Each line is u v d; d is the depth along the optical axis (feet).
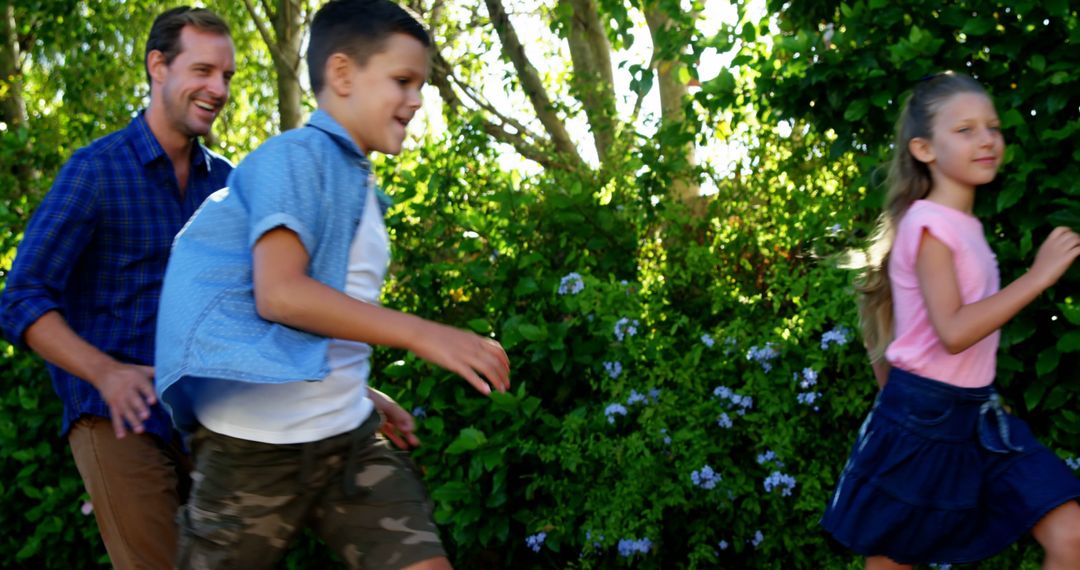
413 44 7.82
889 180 10.78
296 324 6.88
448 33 30.60
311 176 7.23
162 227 10.81
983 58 13.50
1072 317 11.78
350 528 7.83
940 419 9.86
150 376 9.45
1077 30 12.20
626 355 14.47
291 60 34.81
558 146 23.94
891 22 13.42
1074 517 9.45
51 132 23.44
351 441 7.80
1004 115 12.54
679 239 16.06
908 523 9.96
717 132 16.63
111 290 10.66
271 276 6.88
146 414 9.30
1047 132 12.29
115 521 10.36
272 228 6.95
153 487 10.39
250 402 7.51
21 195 19.52
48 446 16.71
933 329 9.94
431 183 16.12
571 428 14.23
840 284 13.57
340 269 7.34
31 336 9.79
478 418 15.19
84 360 9.55
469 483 14.58
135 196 10.69
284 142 7.38
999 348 12.37
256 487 7.59
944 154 10.19
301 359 7.06
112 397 9.30
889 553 10.15
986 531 9.96
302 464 7.61
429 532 7.89
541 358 14.80
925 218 10.00
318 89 7.84
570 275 14.75
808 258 14.94
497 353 7.00
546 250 16.17
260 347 7.04
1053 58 12.63
